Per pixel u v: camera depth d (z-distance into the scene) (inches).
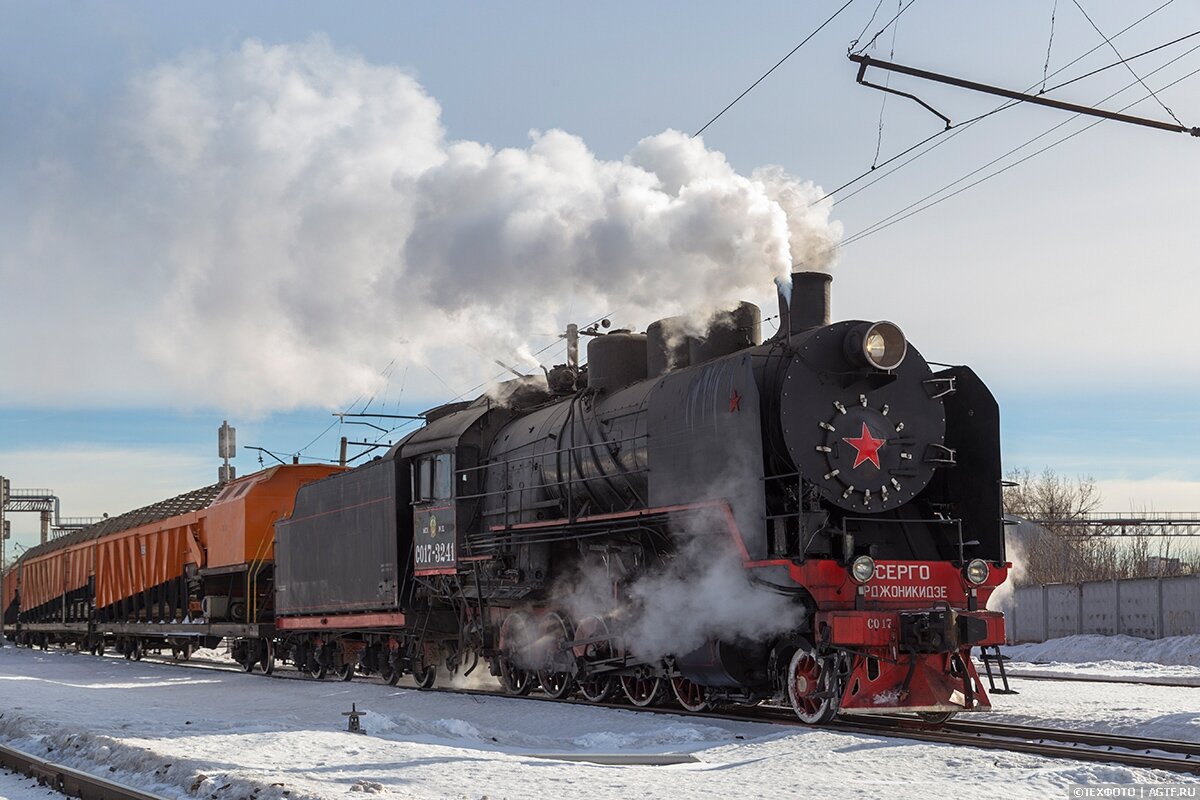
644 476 569.0
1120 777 323.9
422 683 772.6
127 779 371.2
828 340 504.4
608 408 607.8
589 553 610.9
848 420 499.8
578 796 311.1
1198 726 439.8
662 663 561.0
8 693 721.0
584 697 642.8
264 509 1064.2
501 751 434.6
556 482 636.1
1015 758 358.6
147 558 1332.4
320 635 927.0
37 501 2972.4
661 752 426.0
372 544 808.9
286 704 652.1
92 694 729.6
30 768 394.3
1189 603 1233.4
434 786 330.0
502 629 673.0
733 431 495.5
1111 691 679.1
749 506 484.4
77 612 1612.9
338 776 349.1
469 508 709.3
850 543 477.4
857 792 312.2
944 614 457.1
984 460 525.7
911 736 422.0
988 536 518.3
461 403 788.6
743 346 565.3
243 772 336.2
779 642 504.4
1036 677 880.9
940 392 527.2
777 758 379.6
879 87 517.7
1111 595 1360.7
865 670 465.7
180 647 1293.1
